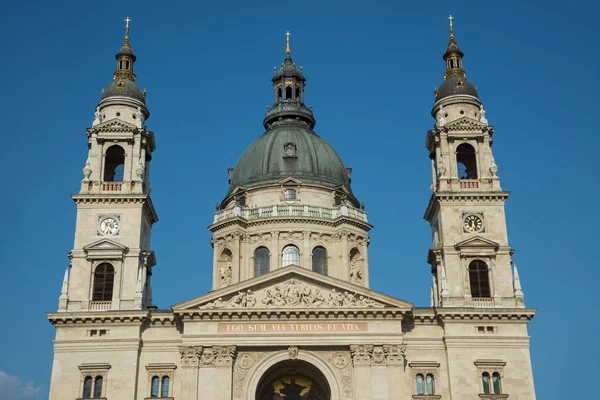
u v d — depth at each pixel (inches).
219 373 3472.0
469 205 3873.0
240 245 4404.5
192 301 3553.2
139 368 3545.8
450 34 4362.7
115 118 3981.3
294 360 3545.8
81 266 3722.9
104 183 3878.0
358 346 3511.3
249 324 3553.2
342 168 4881.9
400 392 3452.3
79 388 3486.7
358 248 4488.2
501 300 3700.8
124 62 4256.9
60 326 3587.6
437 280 3932.1
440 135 4001.0
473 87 4160.9
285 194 4566.9
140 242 3799.2
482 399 3479.3
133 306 3659.0
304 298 3580.2
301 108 5083.7
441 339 3617.1
